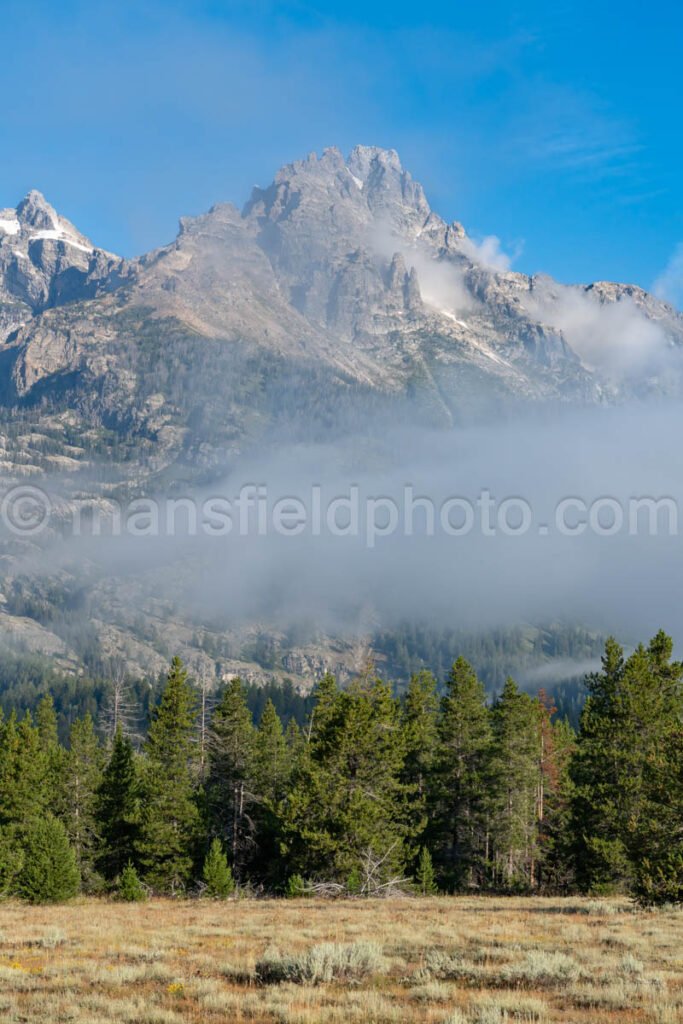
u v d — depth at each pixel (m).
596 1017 16.36
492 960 22.66
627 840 37.66
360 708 53.41
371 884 50.50
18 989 19.55
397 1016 16.45
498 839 60.56
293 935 28.39
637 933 27.02
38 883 46.38
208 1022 16.36
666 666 54.78
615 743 51.44
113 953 24.98
